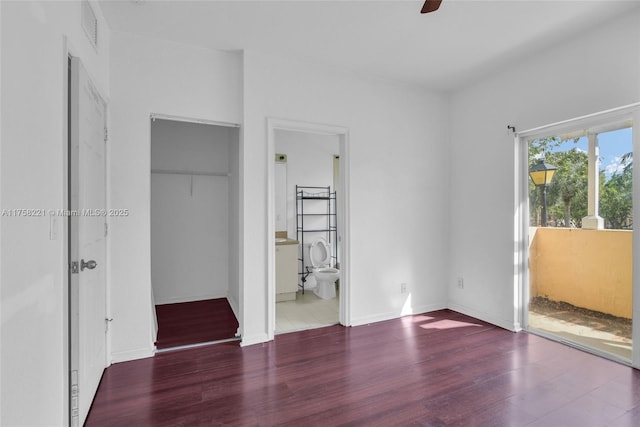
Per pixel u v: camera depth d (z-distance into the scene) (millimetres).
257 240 2908
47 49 1329
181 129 4219
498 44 2768
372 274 3453
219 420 1817
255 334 2895
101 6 2197
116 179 2480
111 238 2465
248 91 2857
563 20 2418
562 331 2889
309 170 4871
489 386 2158
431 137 3795
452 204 3854
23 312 1120
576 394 2061
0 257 979
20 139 1102
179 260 4207
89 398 1894
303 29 2529
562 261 2896
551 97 2830
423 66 3180
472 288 3604
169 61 2666
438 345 2832
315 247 4805
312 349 2754
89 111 1904
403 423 1784
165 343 2861
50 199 1356
